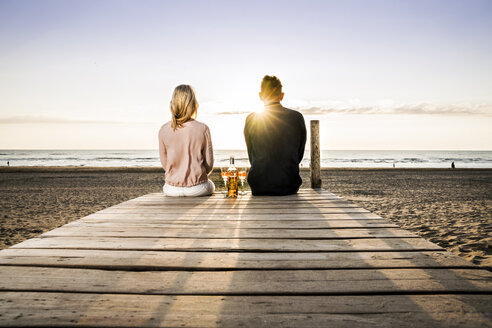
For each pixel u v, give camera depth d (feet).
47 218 28.22
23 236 21.75
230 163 12.17
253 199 11.55
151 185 60.08
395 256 5.67
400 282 4.59
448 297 4.16
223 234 7.06
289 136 11.98
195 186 11.96
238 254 5.84
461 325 3.51
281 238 6.78
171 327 3.51
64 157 289.33
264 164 11.96
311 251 5.99
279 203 10.75
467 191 47.37
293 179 12.29
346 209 9.71
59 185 59.41
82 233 7.07
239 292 4.33
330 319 3.66
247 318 3.69
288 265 5.29
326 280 4.69
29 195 44.78
